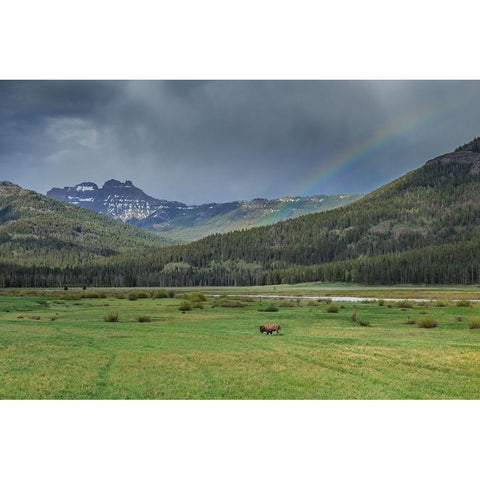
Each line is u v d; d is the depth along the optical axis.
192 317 69.88
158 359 36.66
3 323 58.66
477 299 121.38
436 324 57.16
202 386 29.64
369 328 56.66
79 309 83.06
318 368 33.94
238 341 45.59
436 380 30.78
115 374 32.19
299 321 64.62
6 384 29.72
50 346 41.84
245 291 199.62
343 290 193.12
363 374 32.31
